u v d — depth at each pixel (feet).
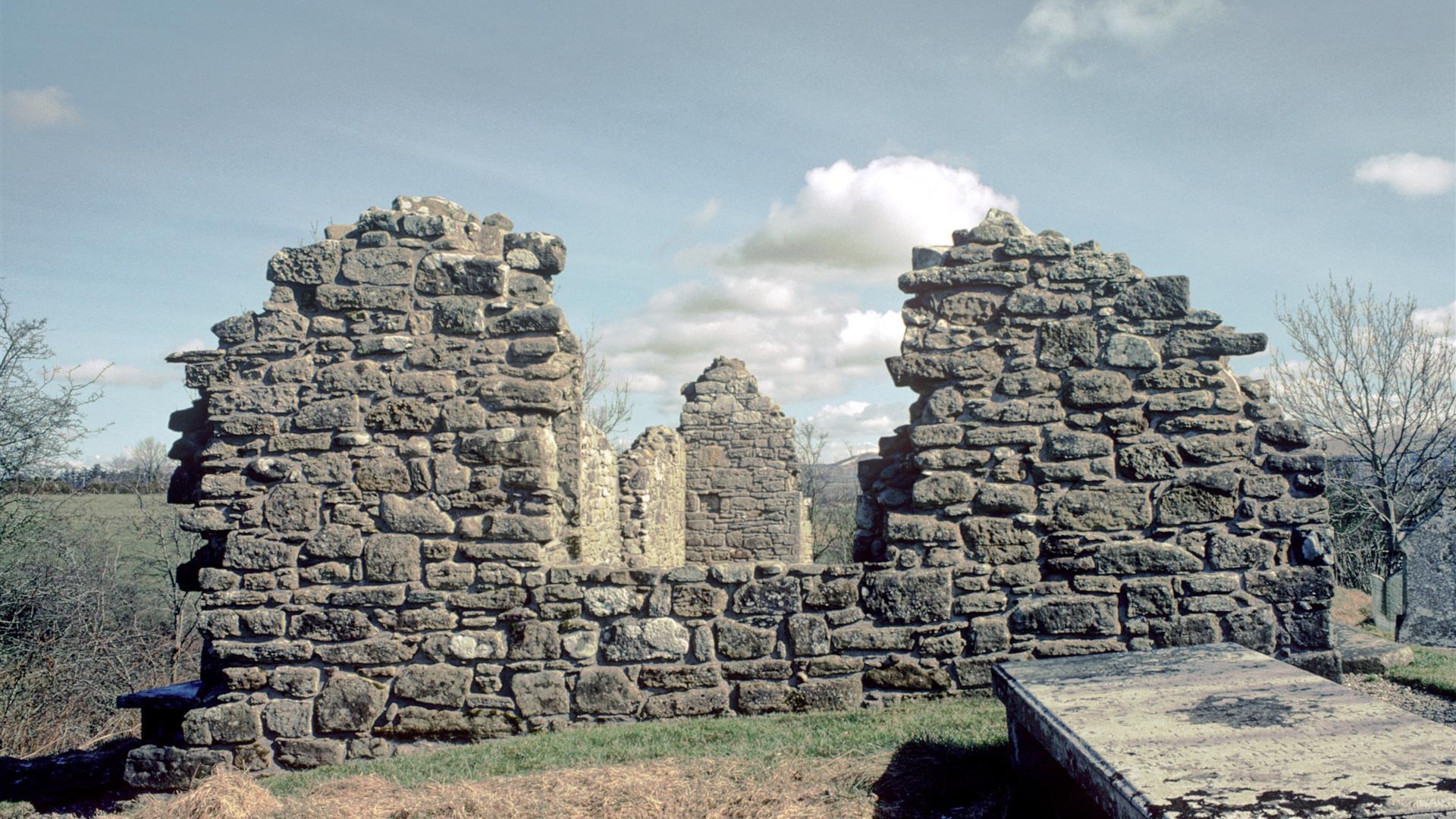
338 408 23.80
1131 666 16.10
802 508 59.21
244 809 18.42
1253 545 22.40
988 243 23.70
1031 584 22.63
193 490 25.68
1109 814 10.93
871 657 22.68
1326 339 60.54
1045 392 23.12
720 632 22.91
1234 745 11.48
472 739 22.76
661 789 16.66
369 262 24.22
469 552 23.27
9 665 46.11
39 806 23.49
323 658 23.15
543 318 23.81
